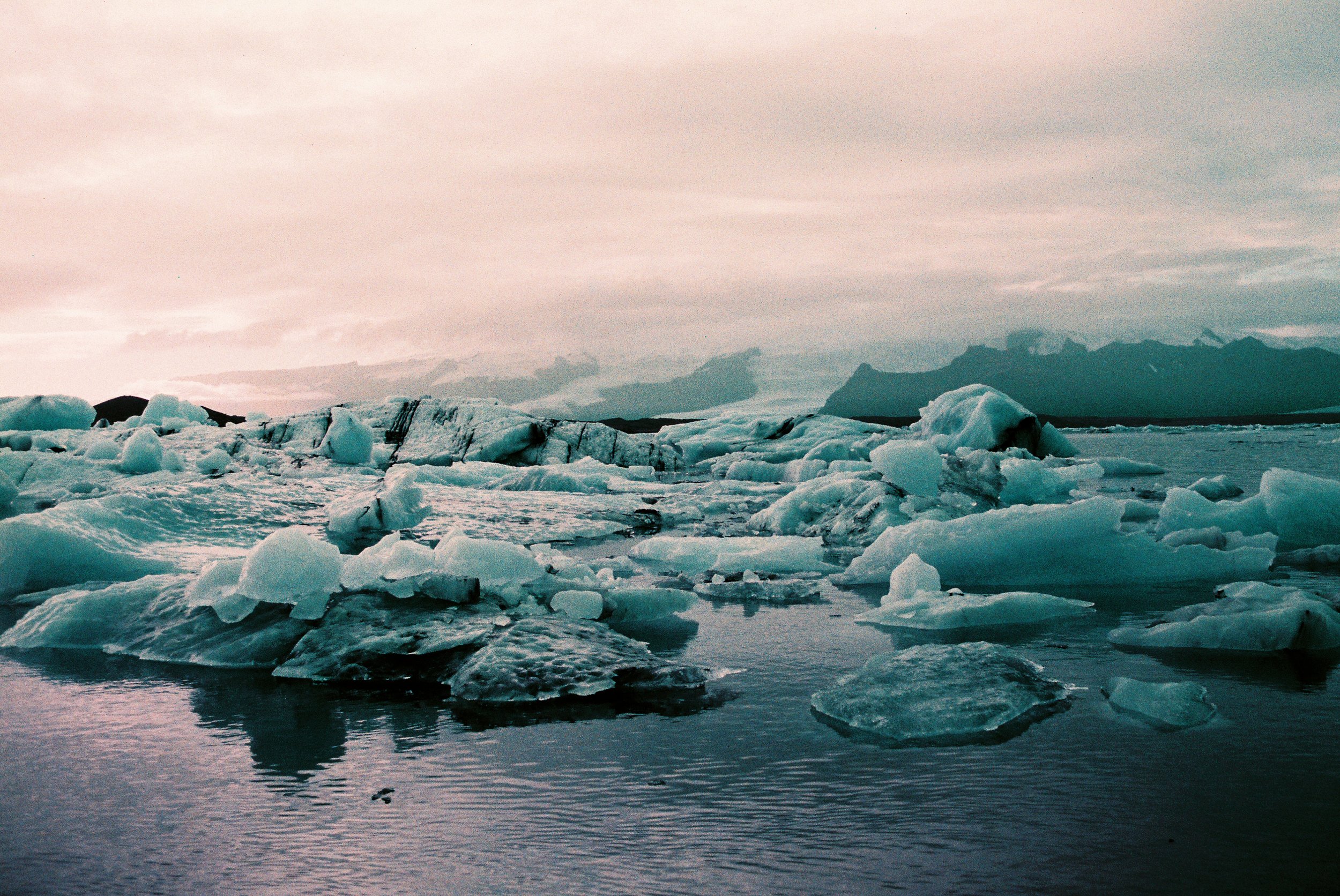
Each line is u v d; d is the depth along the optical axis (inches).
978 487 372.8
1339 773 109.4
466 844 95.1
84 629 200.4
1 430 692.1
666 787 110.2
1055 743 122.7
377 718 143.2
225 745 130.3
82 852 96.0
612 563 306.0
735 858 90.0
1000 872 85.7
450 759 122.8
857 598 240.2
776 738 128.0
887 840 93.6
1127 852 89.5
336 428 661.9
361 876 88.5
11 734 136.3
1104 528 254.4
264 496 347.6
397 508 357.4
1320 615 173.5
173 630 193.8
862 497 362.0
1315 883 82.7
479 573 203.6
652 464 856.3
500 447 796.0
